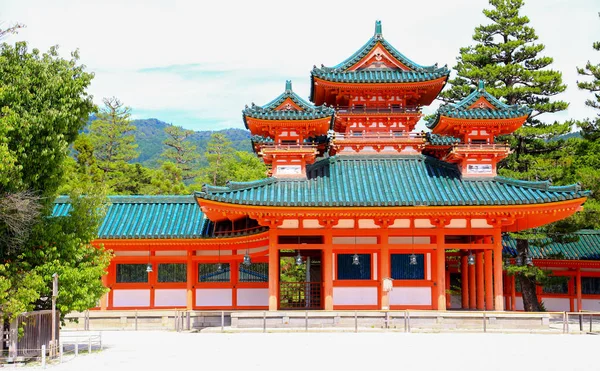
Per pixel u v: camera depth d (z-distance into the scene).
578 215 41.94
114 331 36.16
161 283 41.44
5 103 23.75
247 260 37.34
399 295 36.50
